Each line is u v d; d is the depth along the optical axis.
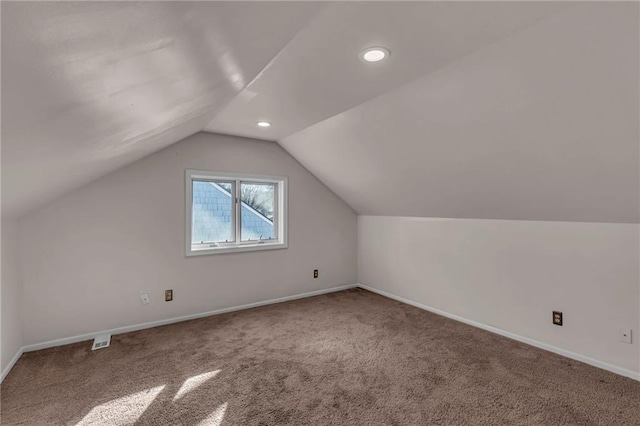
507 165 2.34
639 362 2.16
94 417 1.78
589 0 1.21
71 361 2.43
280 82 2.08
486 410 1.85
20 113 0.75
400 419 1.77
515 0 1.25
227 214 3.77
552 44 1.46
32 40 0.49
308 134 3.39
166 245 3.25
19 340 2.52
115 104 1.10
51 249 2.70
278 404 1.91
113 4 0.50
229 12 0.85
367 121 2.71
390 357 2.51
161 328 3.13
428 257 3.71
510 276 2.90
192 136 3.40
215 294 3.56
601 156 1.88
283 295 4.09
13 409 1.85
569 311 2.51
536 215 2.65
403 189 3.45
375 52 1.67
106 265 2.94
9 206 1.94
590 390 2.04
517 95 1.80
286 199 4.09
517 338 2.85
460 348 2.67
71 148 1.38
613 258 2.27
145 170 3.13
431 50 1.64
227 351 2.62
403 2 1.25
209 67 1.24
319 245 4.41
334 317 3.46
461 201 3.06
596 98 1.60
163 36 0.75
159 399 1.95
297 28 1.31
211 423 1.74
